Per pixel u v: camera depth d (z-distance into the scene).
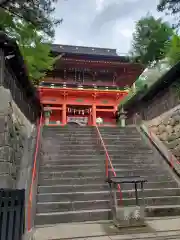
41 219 6.36
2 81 8.02
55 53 23.97
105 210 6.81
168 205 7.43
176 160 9.85
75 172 8.80
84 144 11.88
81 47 33.16
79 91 24.30
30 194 6.71
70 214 6.57
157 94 13.34
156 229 5.62
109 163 9.80
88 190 7.94
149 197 7.68
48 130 13.58
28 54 18.31
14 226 4.02
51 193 7.52
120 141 12.44
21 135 9.89
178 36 15.60
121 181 5.92
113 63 25.09
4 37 7.84
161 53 22.70
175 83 11.23
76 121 25.70
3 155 7.13
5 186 6.74
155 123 13.12
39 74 20.45
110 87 24.80
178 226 5.86
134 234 5.28
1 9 8.02
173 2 8.63
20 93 10.98
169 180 8.89
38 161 9.27
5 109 7.68
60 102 24.69
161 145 11.36
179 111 10.62
